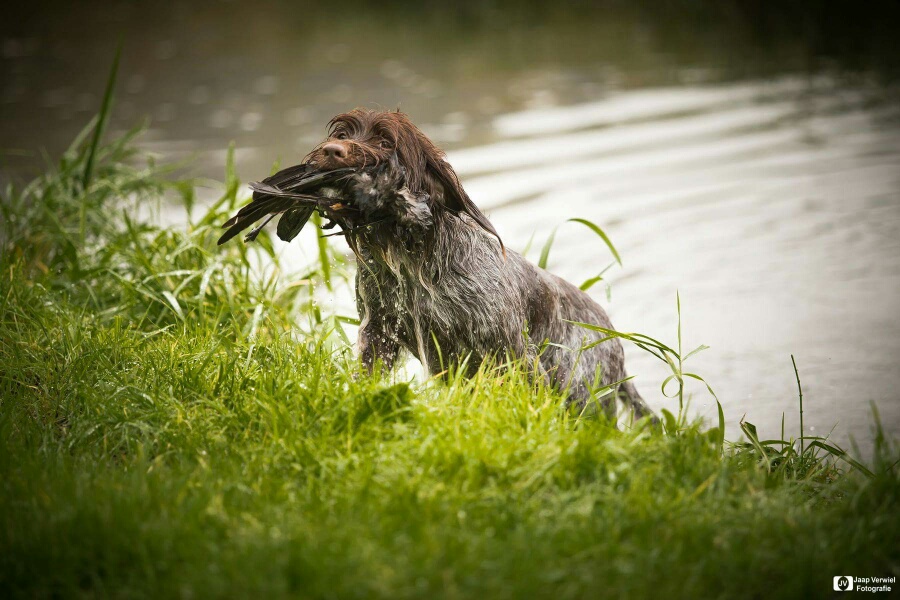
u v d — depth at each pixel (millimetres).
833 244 25078
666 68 48500
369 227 11922
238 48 52781
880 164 31953
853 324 20469
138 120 35844
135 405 12164
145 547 8938
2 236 19516
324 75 45219
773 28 61469
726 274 23109
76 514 9305
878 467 11195
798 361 18844
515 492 10000
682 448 11086
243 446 11289
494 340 13016
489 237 13445
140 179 20266
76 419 11977
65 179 19531
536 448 10703
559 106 39562
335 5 68125
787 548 9406
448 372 13273
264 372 12820
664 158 32375
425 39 56531
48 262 18484
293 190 11570
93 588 8836
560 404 12016
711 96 42094
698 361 18984
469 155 32062
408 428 11023
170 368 12922
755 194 28984
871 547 9531
